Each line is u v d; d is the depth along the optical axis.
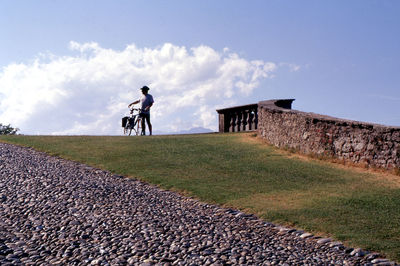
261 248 6.02
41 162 11.54
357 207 8.27
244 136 17.42
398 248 6.12
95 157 12.78
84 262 5.21
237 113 22.08
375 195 9.10
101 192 8.79
